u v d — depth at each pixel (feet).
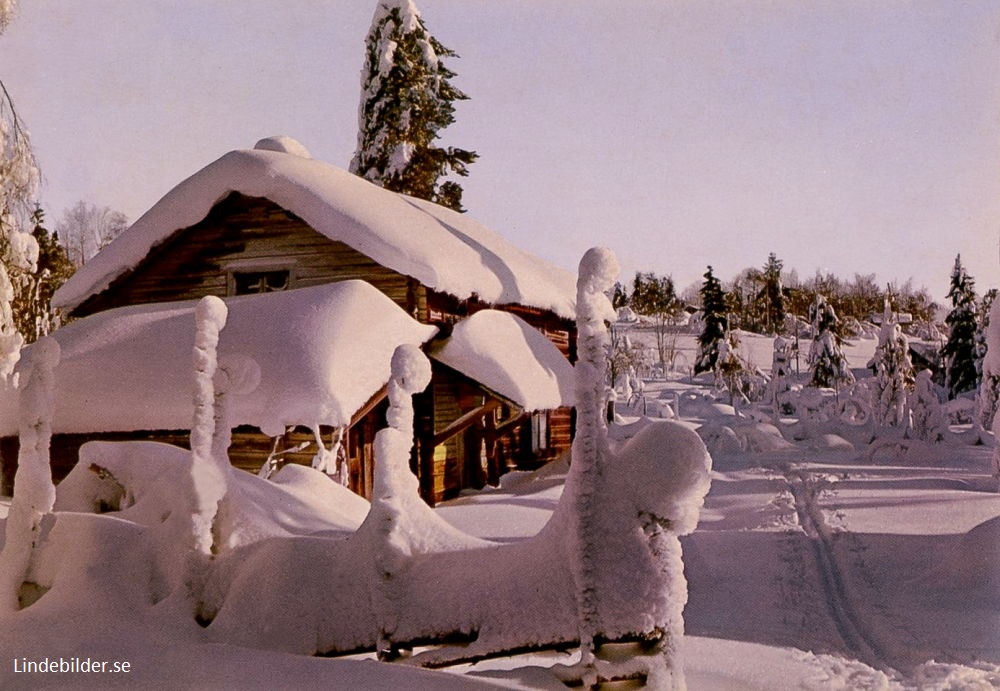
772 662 25.62
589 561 17.97
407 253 64.08
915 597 33.96
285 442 51.62
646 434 18.37
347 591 20.15
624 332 252.21
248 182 68.03
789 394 161.07
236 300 60.49
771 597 34.65
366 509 33.65
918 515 51.60
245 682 16.20
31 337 63.77
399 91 125.70
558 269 106.73
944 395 186.60
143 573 22.82
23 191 42.06
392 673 17.29
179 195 69.87
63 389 55.11
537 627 18.40
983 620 30.19
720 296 237.66
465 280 68.49
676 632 17.62
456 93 129.18
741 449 104.12
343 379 51.06
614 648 17.80
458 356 63.57
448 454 68.90
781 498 60.64
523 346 71.56
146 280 73.36
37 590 23.63
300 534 23.54
